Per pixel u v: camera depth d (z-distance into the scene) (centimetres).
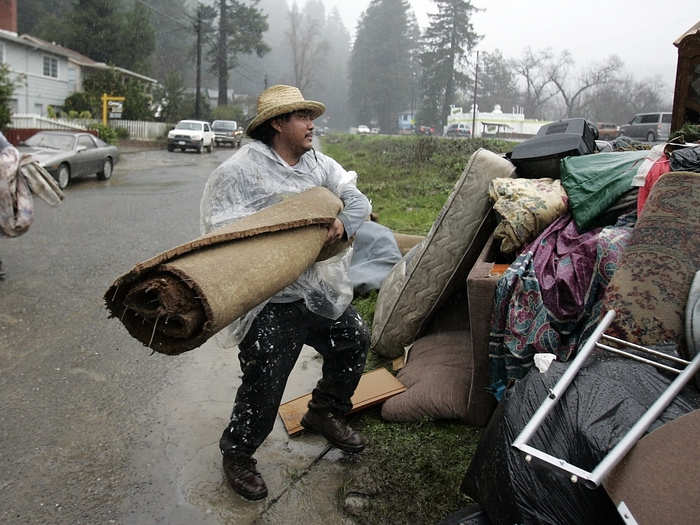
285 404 333
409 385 334
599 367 188
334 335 272
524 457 166
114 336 453
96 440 308
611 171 314
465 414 306
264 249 204
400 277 396
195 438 311
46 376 383
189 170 1884
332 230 235
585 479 150
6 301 521
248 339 242
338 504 259
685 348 219
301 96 245
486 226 364
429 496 255
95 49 4638
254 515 253
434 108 7494
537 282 276
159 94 4344
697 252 231
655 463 146
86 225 869
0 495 262
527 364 275
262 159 240
